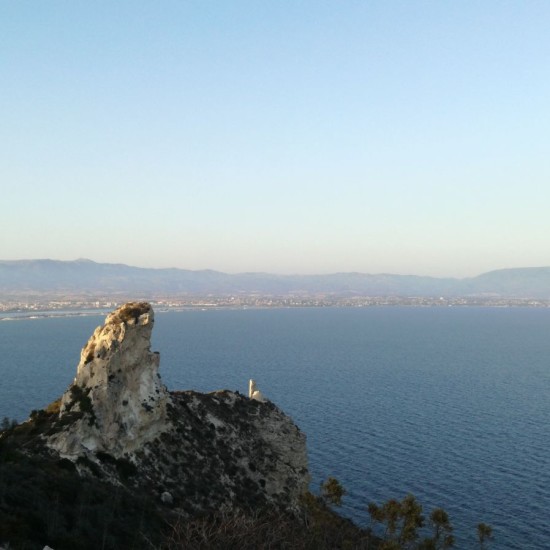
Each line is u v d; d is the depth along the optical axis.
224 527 57.06
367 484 115.88
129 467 74.44
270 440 96.50
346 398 193.62
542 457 131.25
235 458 89.38
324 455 132.50
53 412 79.88
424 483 116.44
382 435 148.38
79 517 56.34
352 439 144.88
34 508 54.72
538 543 93.25
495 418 166.50
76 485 64.19
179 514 71.19
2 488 55.09
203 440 88.00
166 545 57.06
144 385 82.25
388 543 76.56
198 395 97.31
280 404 183.00
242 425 96.19
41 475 62.25
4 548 45.78
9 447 66.56
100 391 77.00
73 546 51.44
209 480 81.56
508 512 103.88
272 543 57.19
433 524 92.94
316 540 70.06
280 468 93.38
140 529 61.03
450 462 128.12
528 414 171.75
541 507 105.56
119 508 64.25
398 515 81.69
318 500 94.06
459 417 167.62
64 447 70.25
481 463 127.50
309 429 153.62
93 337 82.56
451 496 110.56
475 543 93.25
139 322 82.50
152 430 81.56
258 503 83.94
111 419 76.31
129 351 80.94
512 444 141.00
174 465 80.19
